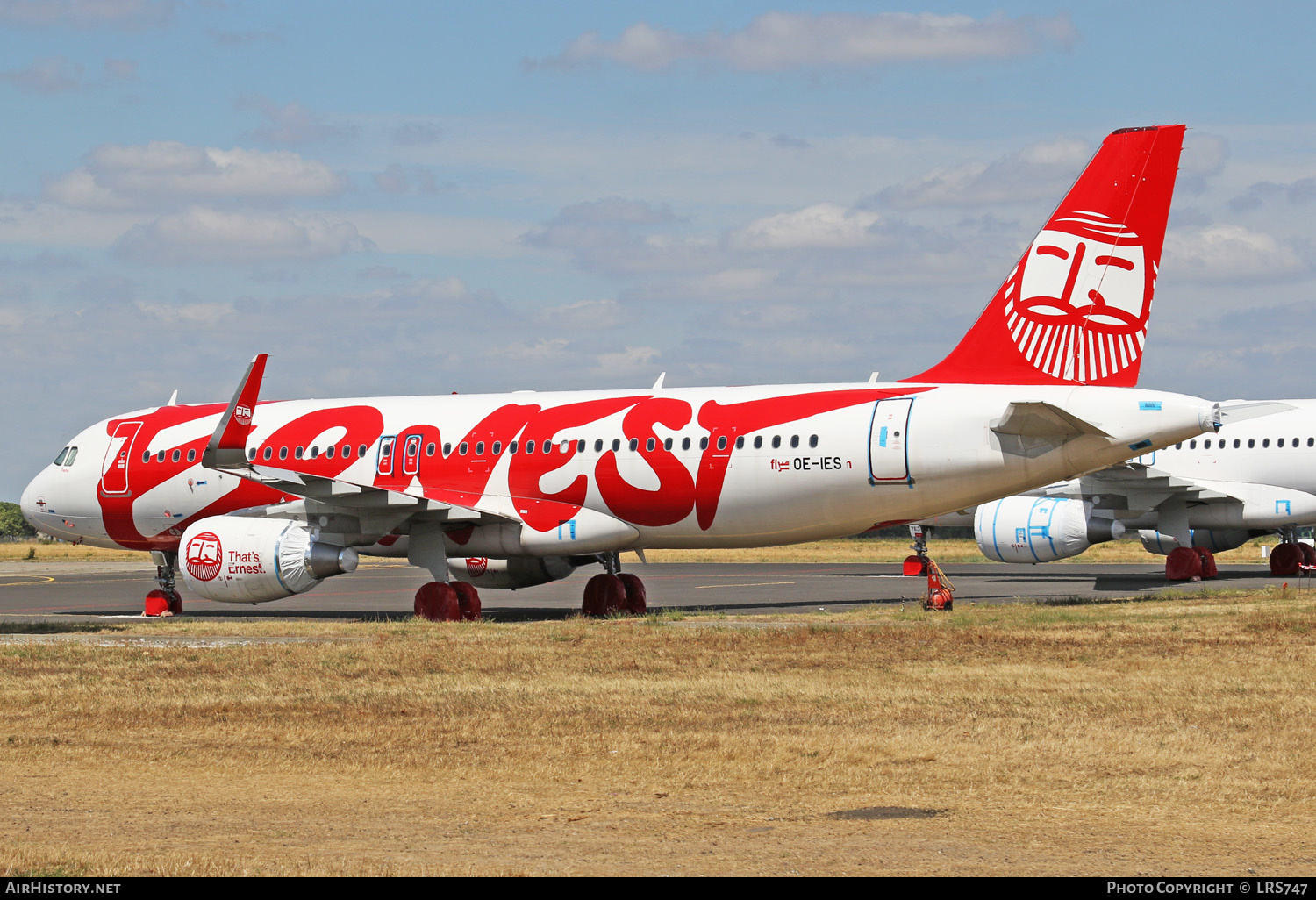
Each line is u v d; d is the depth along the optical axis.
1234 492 96.75
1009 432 63.97
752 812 25.34
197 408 81.81
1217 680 40.81
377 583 121.69
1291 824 24.06
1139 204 66.38
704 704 37.97
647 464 69.31
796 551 196.38
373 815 25.33
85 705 39.16
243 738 33.91
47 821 24.94
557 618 74.69
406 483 73.75
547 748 32.00
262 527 68.81
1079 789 27.09
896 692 39.56
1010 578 107.94
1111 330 66.56
